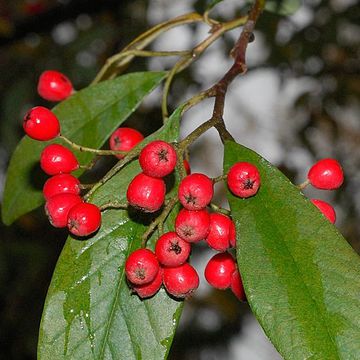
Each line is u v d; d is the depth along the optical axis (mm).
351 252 213
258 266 214
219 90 237
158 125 556
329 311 209
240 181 218
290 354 206
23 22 520
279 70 556
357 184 621
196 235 214
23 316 570
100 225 230
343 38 554
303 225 217
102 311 227
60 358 223
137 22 571
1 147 565
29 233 573
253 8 266
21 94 558
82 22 578
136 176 219
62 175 237
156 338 227
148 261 215
